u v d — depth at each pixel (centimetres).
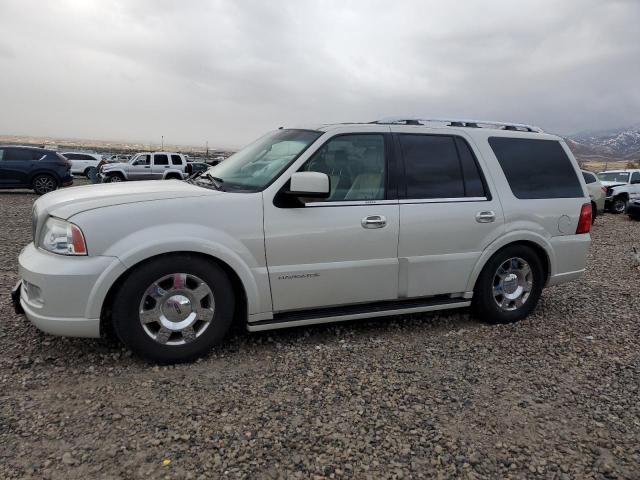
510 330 454
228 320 363
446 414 299
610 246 1042
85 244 320
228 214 354
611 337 445
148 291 337
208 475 234
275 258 368
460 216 429
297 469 241
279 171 379
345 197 392
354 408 301
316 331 428
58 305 320
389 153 415
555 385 344
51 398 297
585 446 271
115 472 233
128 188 381
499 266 455
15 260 679
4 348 364
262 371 347
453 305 444
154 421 277
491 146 463
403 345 406
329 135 396
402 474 241
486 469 248
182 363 353
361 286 399
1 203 1504
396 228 404
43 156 1823
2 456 240
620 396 331
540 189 477
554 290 613
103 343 378
